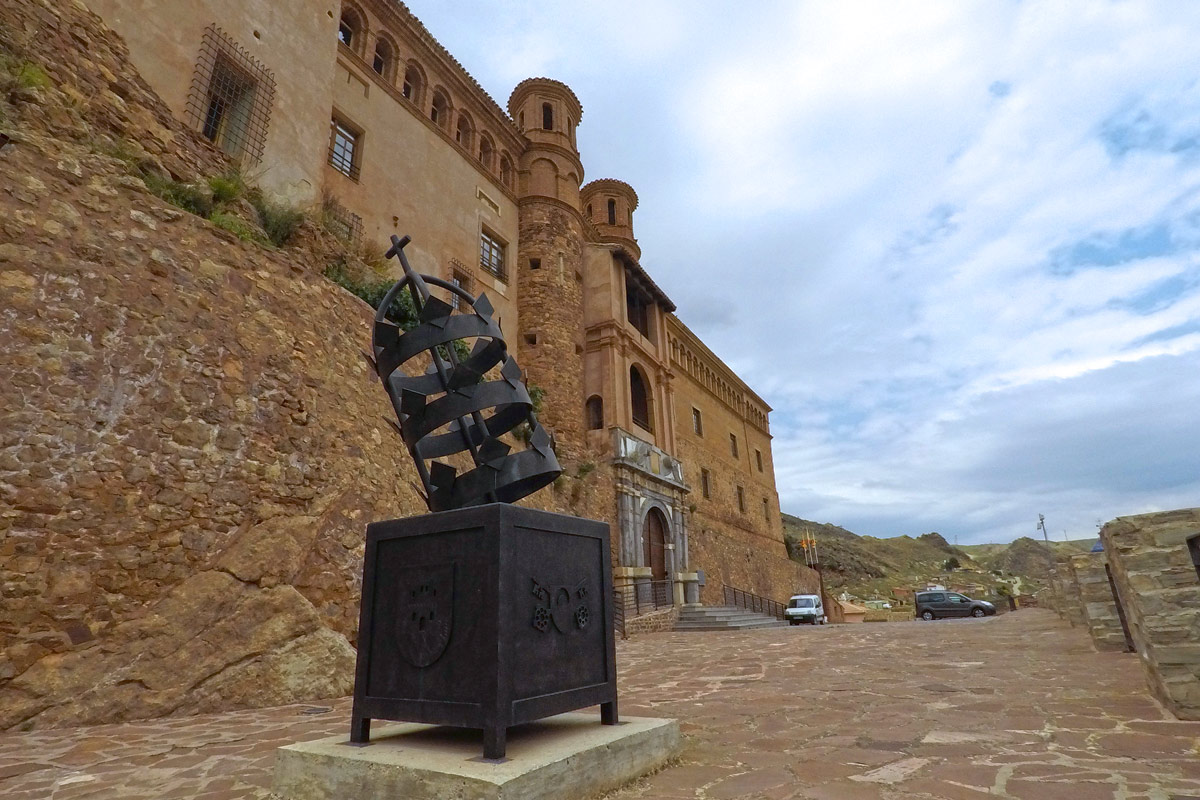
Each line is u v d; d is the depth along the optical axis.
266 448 7.92
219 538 7.10
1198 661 4.39
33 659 5.44
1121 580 5.14
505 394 3.86
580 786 3.02
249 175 12.03
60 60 8.26
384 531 3.67
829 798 3.00
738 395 39.81
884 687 6.55
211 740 4.87
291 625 7.09
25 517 5.62
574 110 28.88
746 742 4.33
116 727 5.43
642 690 7.24
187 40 11.88
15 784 3.76
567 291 24.95
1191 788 2.94
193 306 7.52
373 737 3.53
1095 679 6.19
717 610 23.62
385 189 18.59
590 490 21.45
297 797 3.20
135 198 7.25
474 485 3.73
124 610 6.10
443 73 22.23
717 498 32.97
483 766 2.78
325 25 15.47
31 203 6.30
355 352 9.95
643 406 28.59
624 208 34.72
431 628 3.29
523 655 3.18
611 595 4.00
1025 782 3.13
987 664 7.97
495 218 23.69
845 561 76.00
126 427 6.54
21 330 5.95
